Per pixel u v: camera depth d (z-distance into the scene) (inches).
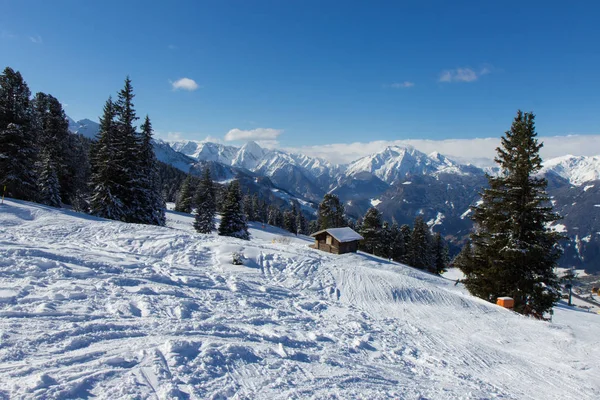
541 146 757.3
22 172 1117.1
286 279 604.1
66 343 197.8
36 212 831.1
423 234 2288.4
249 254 709.3
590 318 870.4
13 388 147.5
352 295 563.5
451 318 491.8
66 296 275.1
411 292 606.5
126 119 1222.9
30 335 198.1
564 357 372.8
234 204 1632.6
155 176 1390.3
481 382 278.8
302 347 276.2
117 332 226.7
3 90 1123.9
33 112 1294.3
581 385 301.0
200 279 438.9
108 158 1170.0
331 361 257.8
